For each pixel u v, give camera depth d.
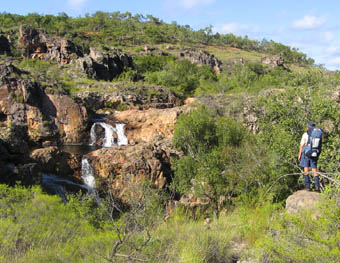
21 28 68.38
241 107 35.56
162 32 144.50
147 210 5.34
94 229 6.83
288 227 4.67
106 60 65.94
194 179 15.92
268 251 4.52
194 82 70.81
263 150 13.27
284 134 11.56
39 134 35.56
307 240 4.40
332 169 9.25
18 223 5.83
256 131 23.72
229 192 13.55
